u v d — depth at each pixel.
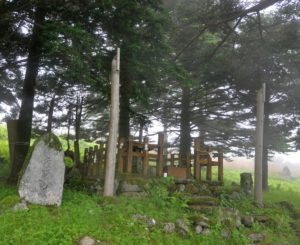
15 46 14.38
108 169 11.41
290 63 18.00
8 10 12.00
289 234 12.23
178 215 10.67
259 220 12.38
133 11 12.98
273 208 14.59
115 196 11.61
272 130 21.98
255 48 18.08
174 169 14.81
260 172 14.84
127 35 13.27
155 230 9.52
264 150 22.38
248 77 19.69
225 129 25.34
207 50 20.59
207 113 24.42
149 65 13.19
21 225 8.27
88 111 21.25
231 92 22.39
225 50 20.62
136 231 9.20
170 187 13.40
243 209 13.13
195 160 15.19
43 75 17.30
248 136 24.17
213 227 10.47
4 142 26.98
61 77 15.51
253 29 19.72
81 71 11.95
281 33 18.41
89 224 8.82
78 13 12.79
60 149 10.39
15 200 9.44
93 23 13.12
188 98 23.64
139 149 14.12
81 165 17.36
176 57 19.80
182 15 19.23
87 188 13.60
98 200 10.91
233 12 18.48
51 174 10.16
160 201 11.35
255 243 10.79
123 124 17.72
